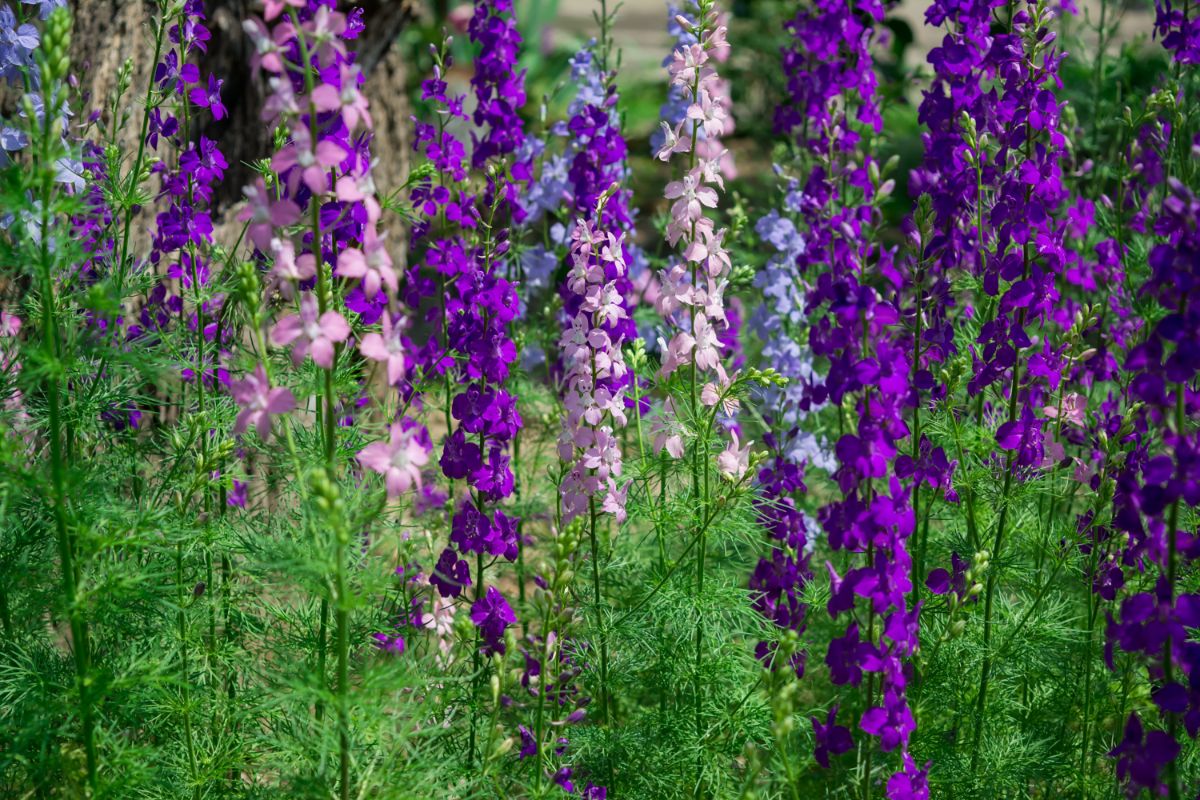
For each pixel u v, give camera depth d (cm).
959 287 444
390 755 316
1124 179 452
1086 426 423
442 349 421
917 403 309
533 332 562
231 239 563
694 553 436
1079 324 391
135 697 343
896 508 291
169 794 349
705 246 371
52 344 296
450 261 425
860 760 342
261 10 598
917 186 406
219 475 378
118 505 340
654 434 398
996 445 397
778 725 299
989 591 392
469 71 1106
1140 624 281
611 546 450
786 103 596
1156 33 441
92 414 354
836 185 526
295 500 400
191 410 414
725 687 402
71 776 349
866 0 521
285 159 255
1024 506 439
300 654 367
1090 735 422
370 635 368
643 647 409
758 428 515
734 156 1112
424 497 300
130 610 344
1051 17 385
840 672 306
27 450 365
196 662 363
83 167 378
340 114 281
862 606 452
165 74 420
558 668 340
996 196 401
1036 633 404
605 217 462
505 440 379
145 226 502
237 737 360
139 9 505
